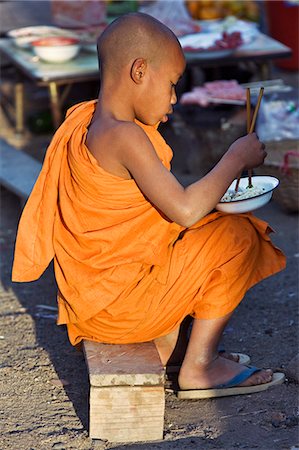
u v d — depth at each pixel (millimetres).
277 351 3646
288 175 5047
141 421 2961
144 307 3061
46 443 2979
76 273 3018
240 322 3943
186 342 3414
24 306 4207
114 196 2898
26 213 3127
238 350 3672
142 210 2943
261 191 3279
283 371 3451
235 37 6203
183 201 2822
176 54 2891
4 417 3174
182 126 5887
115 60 2877
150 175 2801
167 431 3045
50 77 5875
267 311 4043
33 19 8008
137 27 2852
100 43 2930
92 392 2922
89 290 3000
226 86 5840
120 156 2824
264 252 3299
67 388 3398
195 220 2873
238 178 3273
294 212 5309
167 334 3332
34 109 7578
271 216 5328
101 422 2959
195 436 3004
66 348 3746
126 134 2795
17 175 5547
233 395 3273
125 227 2938
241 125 5559
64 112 7336
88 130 2955
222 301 3125
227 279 3111
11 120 7504
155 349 3105
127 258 2977
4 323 4008
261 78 6484
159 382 2928
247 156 2994
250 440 2965
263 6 9352
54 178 3041
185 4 7340
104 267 2979
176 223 2941
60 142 3035
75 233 2979
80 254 3004
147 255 2979
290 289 4273
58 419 3152
